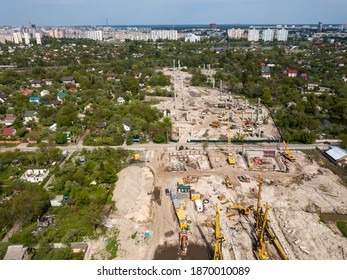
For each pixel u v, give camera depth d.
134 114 148.25
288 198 83.38
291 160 106.88
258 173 98.12
